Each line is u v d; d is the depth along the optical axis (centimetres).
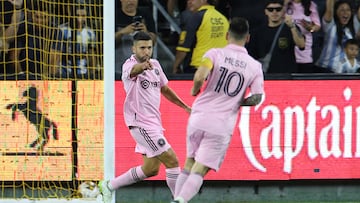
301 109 2566
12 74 2473
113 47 2280
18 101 2475
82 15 2505
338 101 2575
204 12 2575
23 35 2472
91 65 2503
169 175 2169
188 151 2023
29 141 2480
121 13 2556
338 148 2577
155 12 2577
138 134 2148
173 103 2388
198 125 1958
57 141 2481
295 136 2566
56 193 2483
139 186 2550
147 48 2105
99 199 2425
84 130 2483
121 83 2520
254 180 2556
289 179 2562
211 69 1934
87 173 2484
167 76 2542
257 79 1958
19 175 2481
